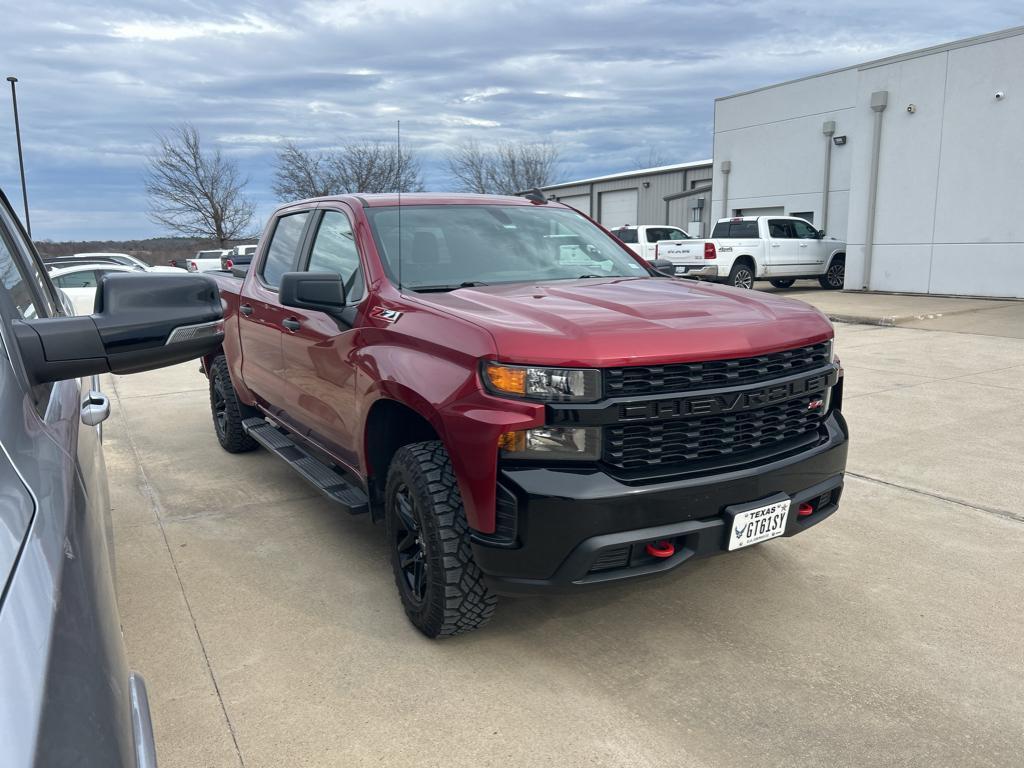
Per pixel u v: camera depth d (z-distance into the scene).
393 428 3.36
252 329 4.78
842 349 10.20
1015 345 10.20
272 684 2.83
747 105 23.50
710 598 3.48
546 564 2.62
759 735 2.53
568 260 4.02
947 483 4.93
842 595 3.49
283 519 4.48
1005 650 3.03
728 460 2.84
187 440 6.30
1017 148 15.02
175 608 3.41
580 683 2.83
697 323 2.83
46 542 1.05
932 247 16.59
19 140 19.62
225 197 42.69
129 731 1.00
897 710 2.65
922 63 16.30
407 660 2.99
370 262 3.56
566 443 2.60
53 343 1.52
